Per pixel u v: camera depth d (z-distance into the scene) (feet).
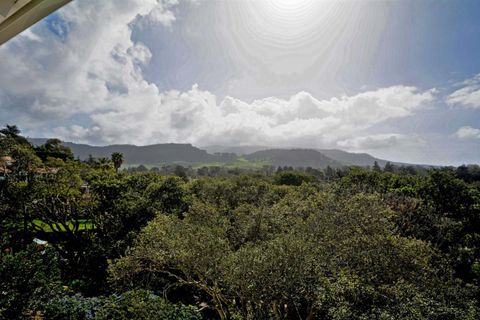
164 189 61.05
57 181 56.34
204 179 88.63
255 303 24.22
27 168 59.00
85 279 43.14
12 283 18.11
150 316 22.20
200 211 43.16
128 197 54.34
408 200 60.64
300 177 155.22
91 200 55.88
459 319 17.10
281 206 51.57
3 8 4.95
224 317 29.66
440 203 69.67
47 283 20.36
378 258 24.09
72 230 56.95
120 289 31.99
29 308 19.11
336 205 35.04
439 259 28.58
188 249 28.99
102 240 49.65
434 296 20.36
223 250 29.53
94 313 23.16
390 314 16.87
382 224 30.22
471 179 97.71
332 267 24.03
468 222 60.85
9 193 54.03
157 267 32.19
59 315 21.07
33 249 20.44
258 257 24.94
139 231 49.01
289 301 24.56
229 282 26.13
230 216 49.67
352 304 17.99
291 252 24.23
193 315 25.03
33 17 5.59
